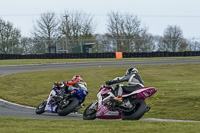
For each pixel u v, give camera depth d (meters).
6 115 25.64
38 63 88.81
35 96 40.41
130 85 20.39
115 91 20.59
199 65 74.06
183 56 119.50
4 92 43.88
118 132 14.33
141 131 14.57
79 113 28.56
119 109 20.19
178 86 42.81
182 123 17.48
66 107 24.53
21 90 45.19
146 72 62.97
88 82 50.66
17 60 100.12
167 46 139.25
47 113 27.72
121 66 78.62
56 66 81.69
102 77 56.38
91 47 131.50
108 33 175.50
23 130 15.12
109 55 115.81
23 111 29.58
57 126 16.47
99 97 21.19
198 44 134.62
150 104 32.09
